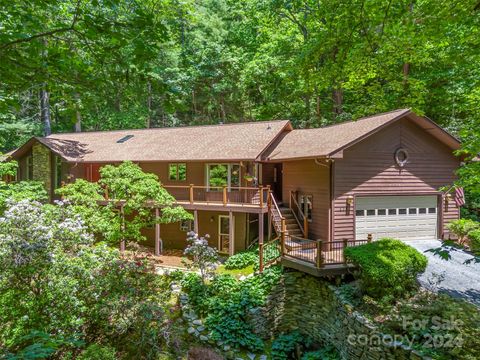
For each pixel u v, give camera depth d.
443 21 6.12
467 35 7.64
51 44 3.91
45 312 6.38
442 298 7.96
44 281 6.55
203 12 31.05
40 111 25.16
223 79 28.84
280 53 25.09
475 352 6.11
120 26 3.38
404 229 14.27
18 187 17.22
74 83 3.93
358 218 13.59
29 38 3.24
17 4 3.41
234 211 14.95
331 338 9.70
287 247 11.80
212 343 10.01
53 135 23.00
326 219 13.44
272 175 18.38
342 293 9.48
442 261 11.72
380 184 13.84
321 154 12.47
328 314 9.95
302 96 26.78
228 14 32.72
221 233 16.86
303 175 15.16
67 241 8.01
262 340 10.84
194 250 12.45
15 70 3.54
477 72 16.20
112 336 7.66
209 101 31.31
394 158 14.07
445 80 19.97
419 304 8.06
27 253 6.23
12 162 16.59
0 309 6.18
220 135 18.62
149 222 14.95
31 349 3.03
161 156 17.28
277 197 18.44
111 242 15.72
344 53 6.91
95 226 13.09
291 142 16.91
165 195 14.76
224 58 28.20
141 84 3.94
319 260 10.12
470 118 13.82
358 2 5.79
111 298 7.36
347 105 25.02
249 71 25.62
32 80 3.79
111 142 20.66
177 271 12.84
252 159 14.85
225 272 13.27
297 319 11.07
